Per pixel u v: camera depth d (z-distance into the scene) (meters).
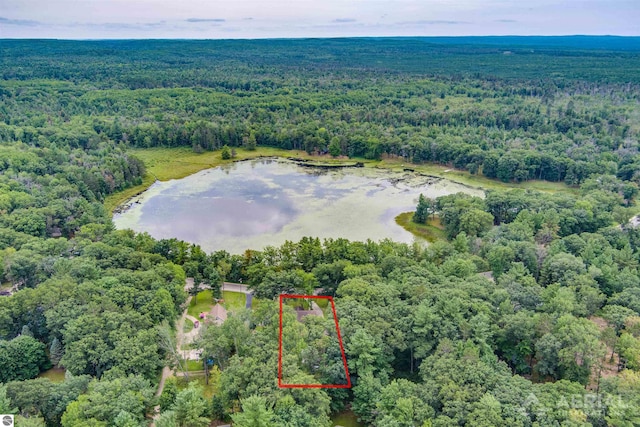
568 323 89.50
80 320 92.81
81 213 166.62
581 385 76.75
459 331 90.81
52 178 192.12
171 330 105.38
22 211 154.00
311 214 189.88
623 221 158.00
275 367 80.75
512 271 117.62
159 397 81.19
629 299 103.50
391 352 89.44
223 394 78.12
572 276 114.06
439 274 115.69
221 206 198.75
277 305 102.81
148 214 189.75
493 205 172.50
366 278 112.38
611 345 89.00
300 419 71.12
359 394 81.50
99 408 71.12
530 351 90.12
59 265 115.00
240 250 158.25
